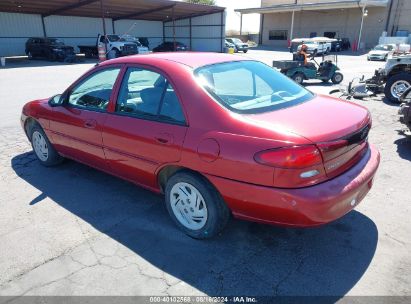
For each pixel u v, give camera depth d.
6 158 5.12
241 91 3.02
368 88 9.90
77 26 33.22
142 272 2.68
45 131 4.44
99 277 2.62
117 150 3.47
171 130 2.92
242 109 2.77
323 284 2.52
